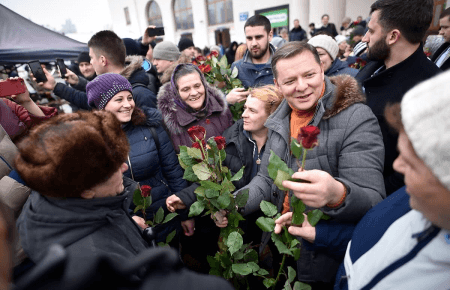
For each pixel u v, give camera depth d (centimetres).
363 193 67
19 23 301
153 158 130
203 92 138
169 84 144
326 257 88
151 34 293
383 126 105
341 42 438
